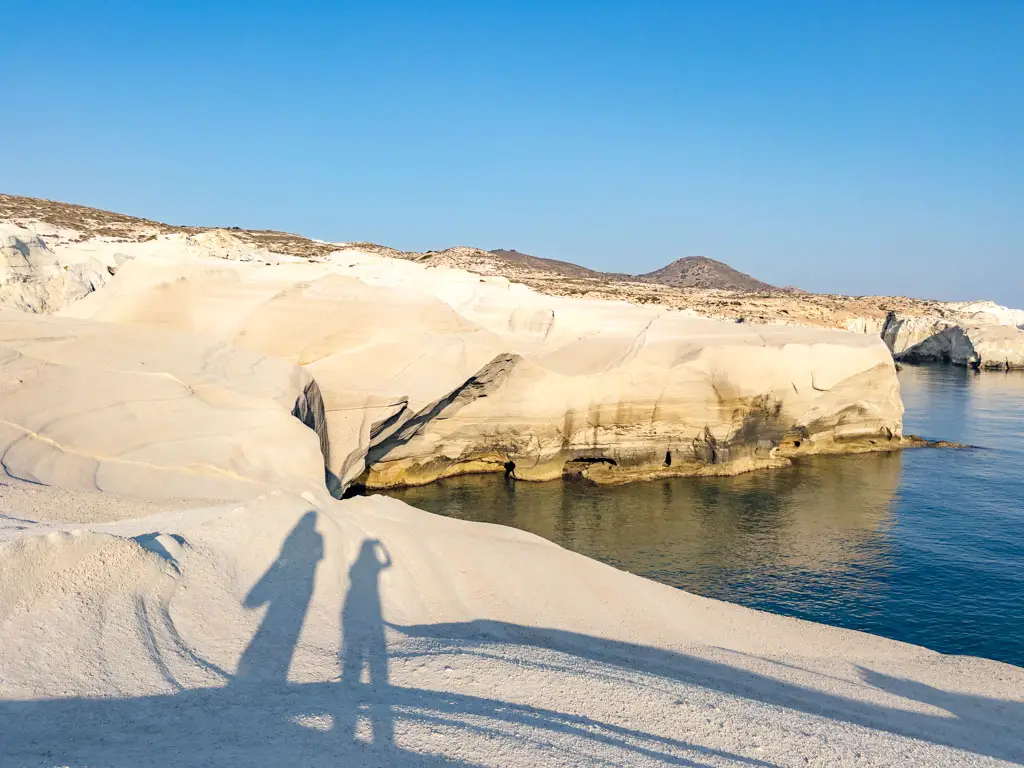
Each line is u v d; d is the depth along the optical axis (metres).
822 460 33.66
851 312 96.81
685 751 6.41
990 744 9.77
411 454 28.42
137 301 25.11
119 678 6.39
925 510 25.48
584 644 11.16
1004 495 27.41
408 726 6.08
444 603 11.43
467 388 27.45
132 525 10.52
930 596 18.08
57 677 6.10
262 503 11.37
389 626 9.80
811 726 7.74
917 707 10.84
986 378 72.25
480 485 28.73
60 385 17.09
